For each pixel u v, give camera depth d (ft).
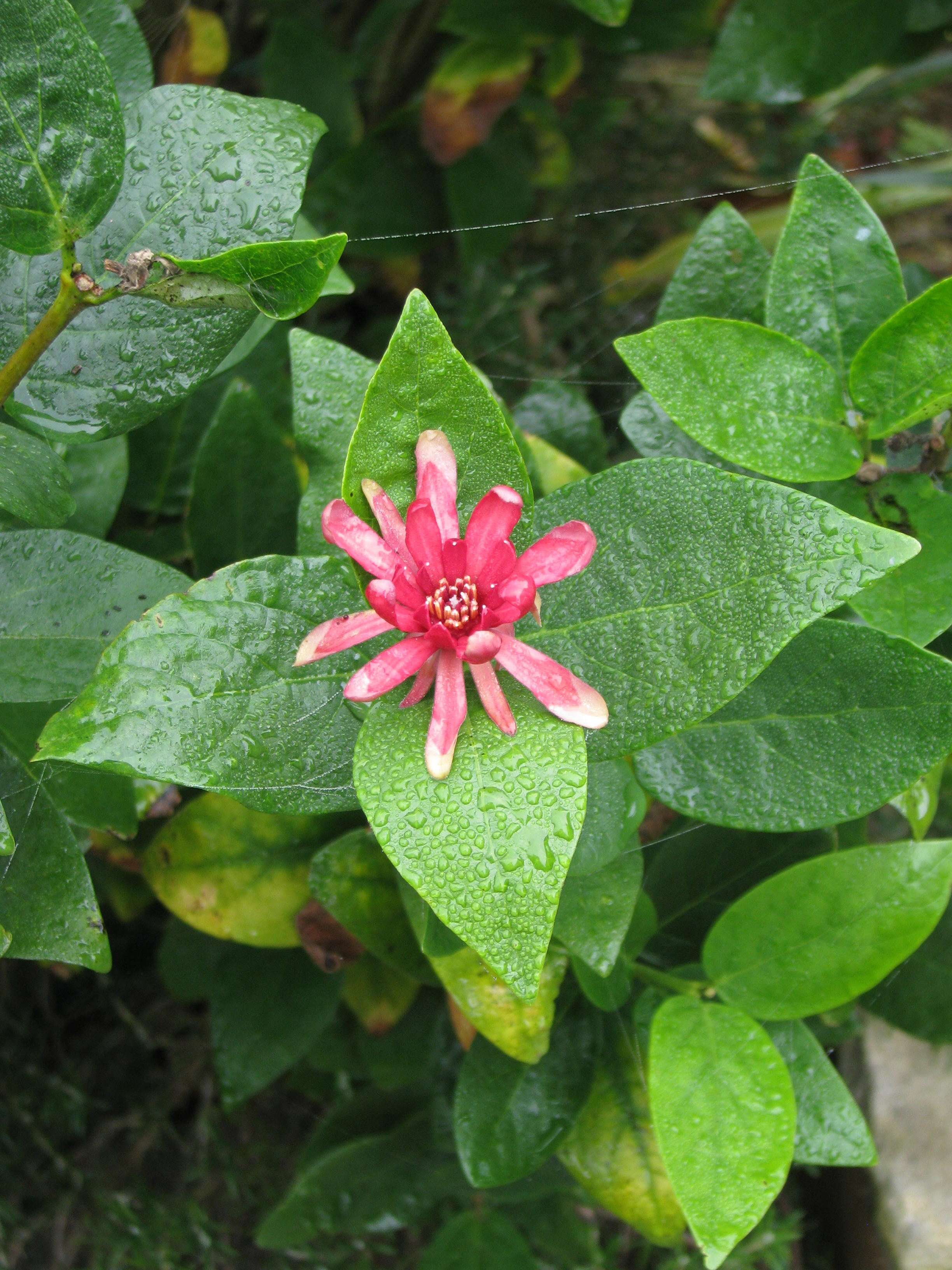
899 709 0.96
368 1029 1.34
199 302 0.85
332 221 1.80
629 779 0.98
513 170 1.85
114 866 1.36
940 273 2.30
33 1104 1.65
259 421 1.16
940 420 1.01
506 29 1.69
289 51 1.75
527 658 0.83
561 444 1.33
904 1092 1.54
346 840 1.09
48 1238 1.64
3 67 0.84
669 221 2.16
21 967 1.65
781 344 0.99
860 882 1.03
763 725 1.00
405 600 0.81
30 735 1.01
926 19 1.58
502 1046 1.06
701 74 2.39
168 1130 1.69
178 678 0.85
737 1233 0.95
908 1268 1.46
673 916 1.18
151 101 0.96
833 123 2.34
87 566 0.98
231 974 1.33
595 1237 1.51
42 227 0.86
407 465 0.85
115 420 0.97
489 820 0.79
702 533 0.86
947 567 0.99
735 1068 1.01
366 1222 1.42
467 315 1.90
